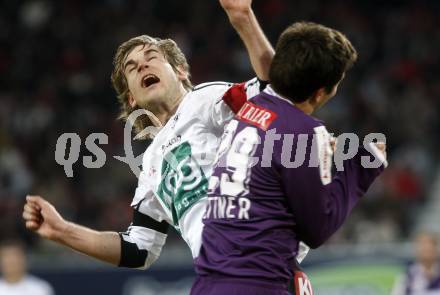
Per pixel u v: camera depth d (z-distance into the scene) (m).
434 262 36.62
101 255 14.41
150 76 14.48
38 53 63.53
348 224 47.03
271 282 11.95
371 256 39.69
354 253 39.75
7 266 37.03
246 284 11.89
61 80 61.50
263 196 12.15
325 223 11.98
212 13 66.50
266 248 11.99
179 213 13.57
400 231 49.75
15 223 47.56
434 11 70.12
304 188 11.91
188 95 14.19
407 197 53.25
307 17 66.38
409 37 66.81
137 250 14.70
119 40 63.59
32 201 13.83
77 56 63.12
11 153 53.34
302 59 12.15
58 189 50.62
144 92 14.50
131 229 14.86
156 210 14.77
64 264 39.72
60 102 59.38
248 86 13.55
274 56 12.47
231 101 13.49
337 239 45.31
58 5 66.62
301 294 12.22
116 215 49.19
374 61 64.56
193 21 66.00
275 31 64.88
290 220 12.16
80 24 65.56
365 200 50.22
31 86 61.41
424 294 36.47
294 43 12.29
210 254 12.31
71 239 14.05
